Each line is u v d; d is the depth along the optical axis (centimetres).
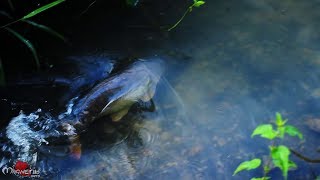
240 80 360
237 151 312
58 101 341
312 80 358
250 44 388
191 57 377
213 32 399
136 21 409
